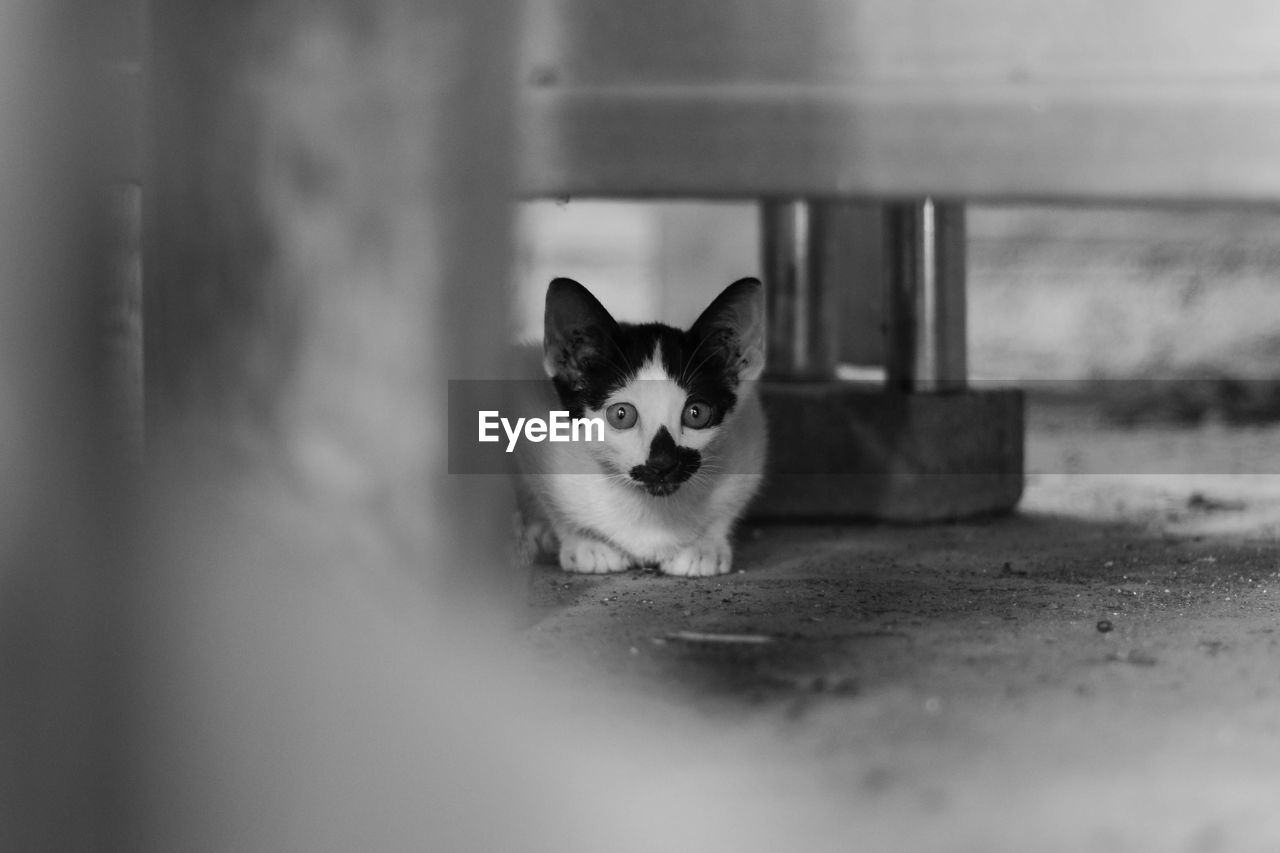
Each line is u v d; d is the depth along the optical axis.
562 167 1.47
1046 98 1.46
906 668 1.46
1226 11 1.45
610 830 1.21
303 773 1.38
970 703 1.41
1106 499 2.02
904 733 1.38
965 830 1.17
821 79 1.46
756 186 1.47
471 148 1.43
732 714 1.40
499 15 1.43
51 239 1.38
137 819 1.37
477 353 1.44
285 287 1.42
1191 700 1.41
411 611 1.42
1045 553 1.75
